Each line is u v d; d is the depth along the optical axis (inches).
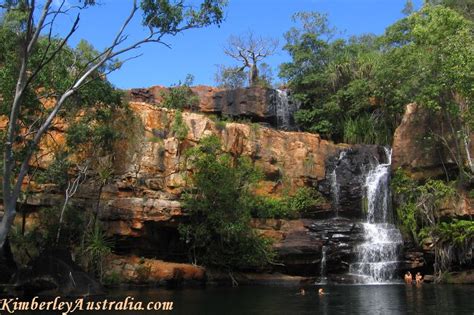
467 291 897.5
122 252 1134.4
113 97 1119.6
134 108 1266.0
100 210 1131.3
